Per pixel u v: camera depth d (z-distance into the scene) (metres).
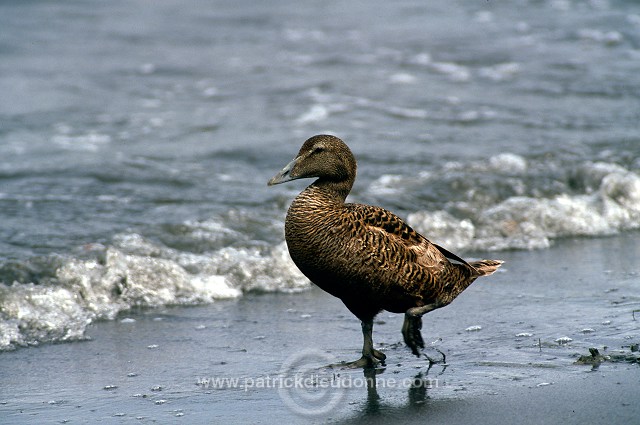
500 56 28.34
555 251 13.55
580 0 36.72
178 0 39.31
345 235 8.50
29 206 15.46
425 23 33.88
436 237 14.15
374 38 31.62
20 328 10.38
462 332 9.89
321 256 8.55
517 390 8.08
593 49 28.92
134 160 18.66
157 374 8.98
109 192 16.48
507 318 10.32
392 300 8.86
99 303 11.29
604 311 10.41
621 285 11.55
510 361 8.86
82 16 35.62
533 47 29.39
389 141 19.94
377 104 23.36
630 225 14.84
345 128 21.20
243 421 7.67
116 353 9.66
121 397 8.34
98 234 13.91
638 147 18.48
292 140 20.30
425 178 16.81
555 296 11.16
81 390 8.55
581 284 11.68
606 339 9.37
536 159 17.92
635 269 12.32
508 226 14.50
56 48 30.44
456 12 35.81
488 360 8.93
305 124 21.66
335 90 24.94
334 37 32.06
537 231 14.30
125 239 13.47
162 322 10.77
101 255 12.16
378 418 7.64
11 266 11.81
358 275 8.57
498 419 7.48
